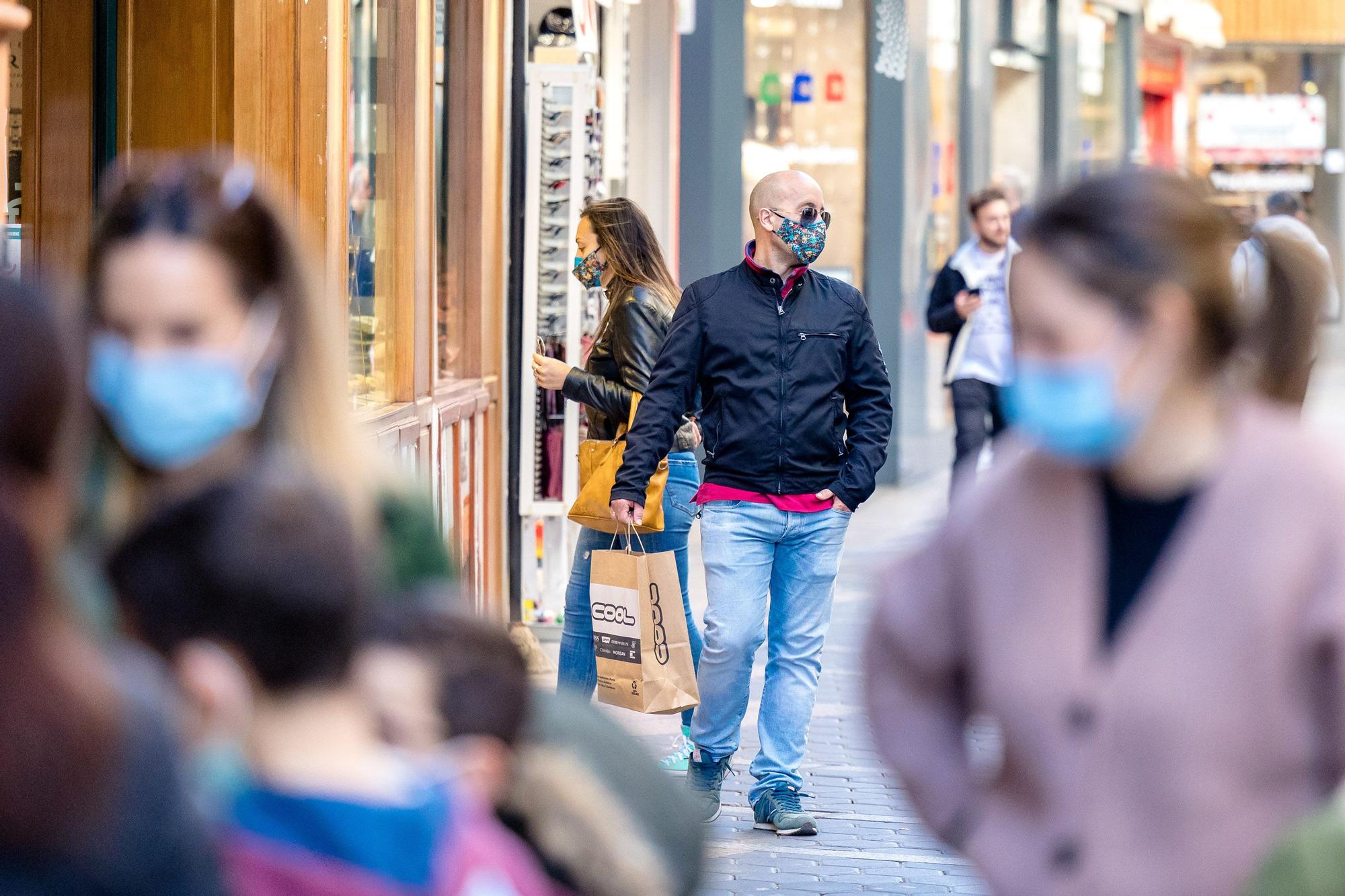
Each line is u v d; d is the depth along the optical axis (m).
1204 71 111.88
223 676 6.45
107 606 7.00
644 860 7.84
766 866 19.20
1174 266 7.88
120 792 5.78
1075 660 8.06
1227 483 7.95
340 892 6.40
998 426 39.28
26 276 6.53
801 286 20.72
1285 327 11.16
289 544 6.48
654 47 46.09
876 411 20.95
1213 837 7.75
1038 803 8.20
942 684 8.80
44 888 5.65
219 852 6.16
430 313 26.25
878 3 52.00
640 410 20.88
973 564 8.49
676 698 21.06
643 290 22.55
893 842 20.27
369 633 6.88
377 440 22.56
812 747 24.67
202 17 21.34
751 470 20.42
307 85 20.95
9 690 5.59
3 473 5.91
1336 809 7.07
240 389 8.51
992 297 38.69
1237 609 7.78
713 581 20.58
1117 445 8.00
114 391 8.36
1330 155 112.19
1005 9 66.25
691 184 48.00
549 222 31.98
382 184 24.88
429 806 6.68
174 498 6.66
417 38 25.27
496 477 31.50
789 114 52.28
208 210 8.54
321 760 6.58
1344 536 7.77
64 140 21.31
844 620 33.22
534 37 34.47
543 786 7.77
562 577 32.81
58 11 21.19
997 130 70.19
